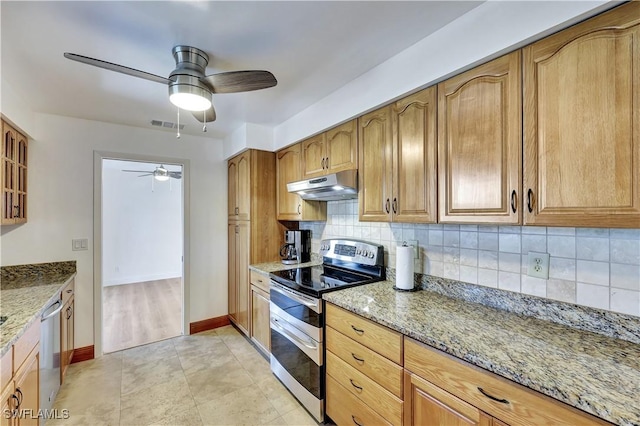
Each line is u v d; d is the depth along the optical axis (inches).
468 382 42.3
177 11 51.0
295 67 72.1
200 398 84.5
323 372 74.0
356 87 78.0
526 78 46.6
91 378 94.3
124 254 219.9
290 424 74.4
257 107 98.7
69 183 105.3
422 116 63.0
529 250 56.4
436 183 60.3
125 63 68.8
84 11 50.4
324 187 81.8
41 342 67.2
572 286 50.9
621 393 32.1
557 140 43.2
